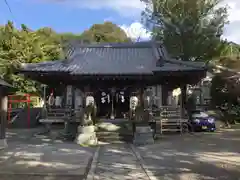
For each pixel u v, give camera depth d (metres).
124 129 16.94
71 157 10.78
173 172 8.47
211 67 24.50
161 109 18.14
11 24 33.22
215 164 9.40
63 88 20.67
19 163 9.58
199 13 27.86
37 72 17.56
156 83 19.14
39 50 32.56
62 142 15.21
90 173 8.34
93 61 20.02
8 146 13.42
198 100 32.66
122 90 18.70
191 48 27.31
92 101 16.91
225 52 28.92
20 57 30.77
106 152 12.16
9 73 29.34
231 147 12.64
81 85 18.56
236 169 8.66
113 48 22.52
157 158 10.64
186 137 16.61
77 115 17.59
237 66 24.77
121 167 9.22
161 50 21.45
